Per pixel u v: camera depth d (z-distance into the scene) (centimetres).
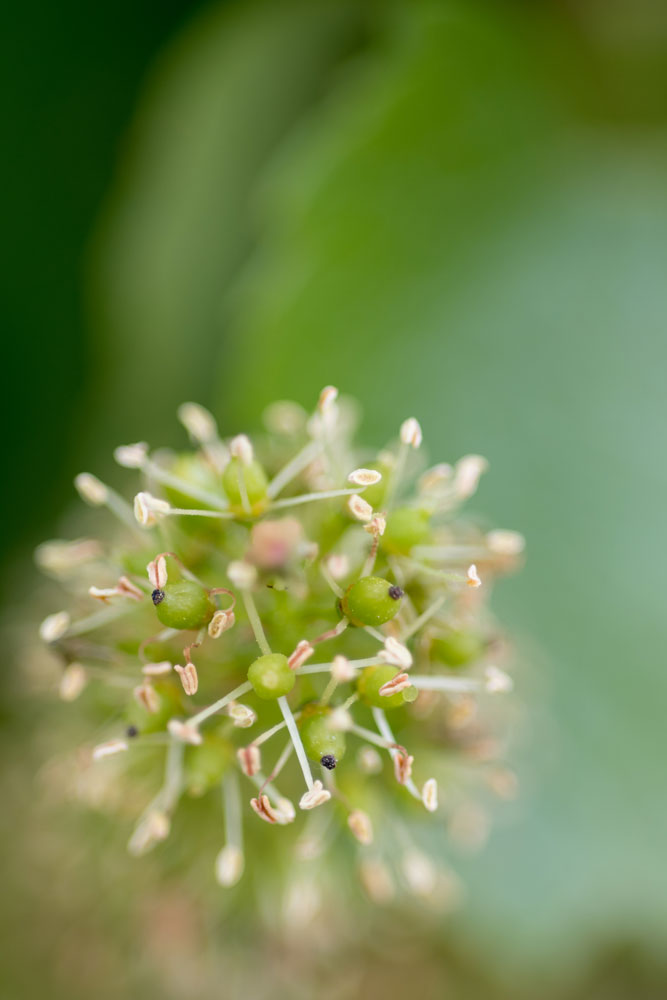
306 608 10
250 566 10
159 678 10
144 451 10
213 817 11
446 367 12
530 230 12
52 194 12
